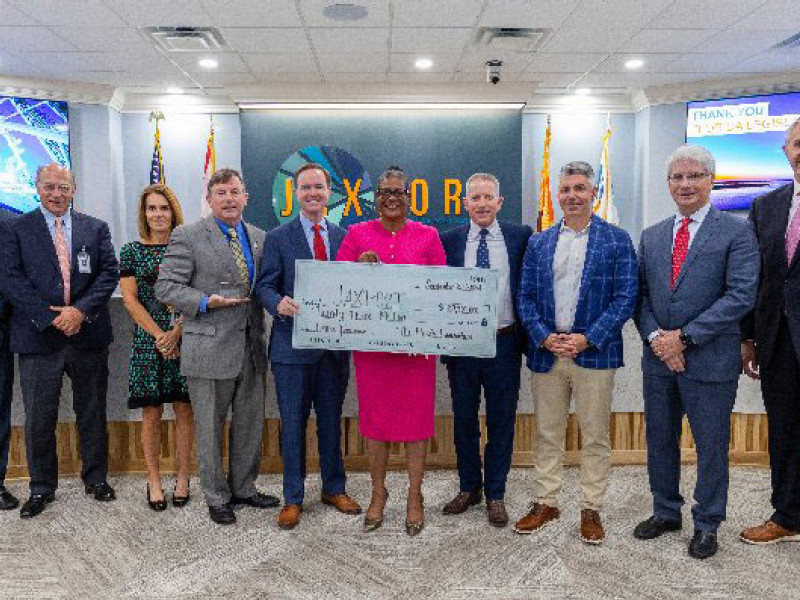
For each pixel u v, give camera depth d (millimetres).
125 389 3150
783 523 2350
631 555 2242
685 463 3244
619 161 7703
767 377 2357
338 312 2354
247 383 2621
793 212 2305
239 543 2354
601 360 2287
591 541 2324
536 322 2344
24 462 3145
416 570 2137
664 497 2402
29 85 6629
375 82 7016
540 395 2428
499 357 2473
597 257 2281
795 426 2309
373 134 7473
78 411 2824
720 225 2205
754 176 6820
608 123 7629
